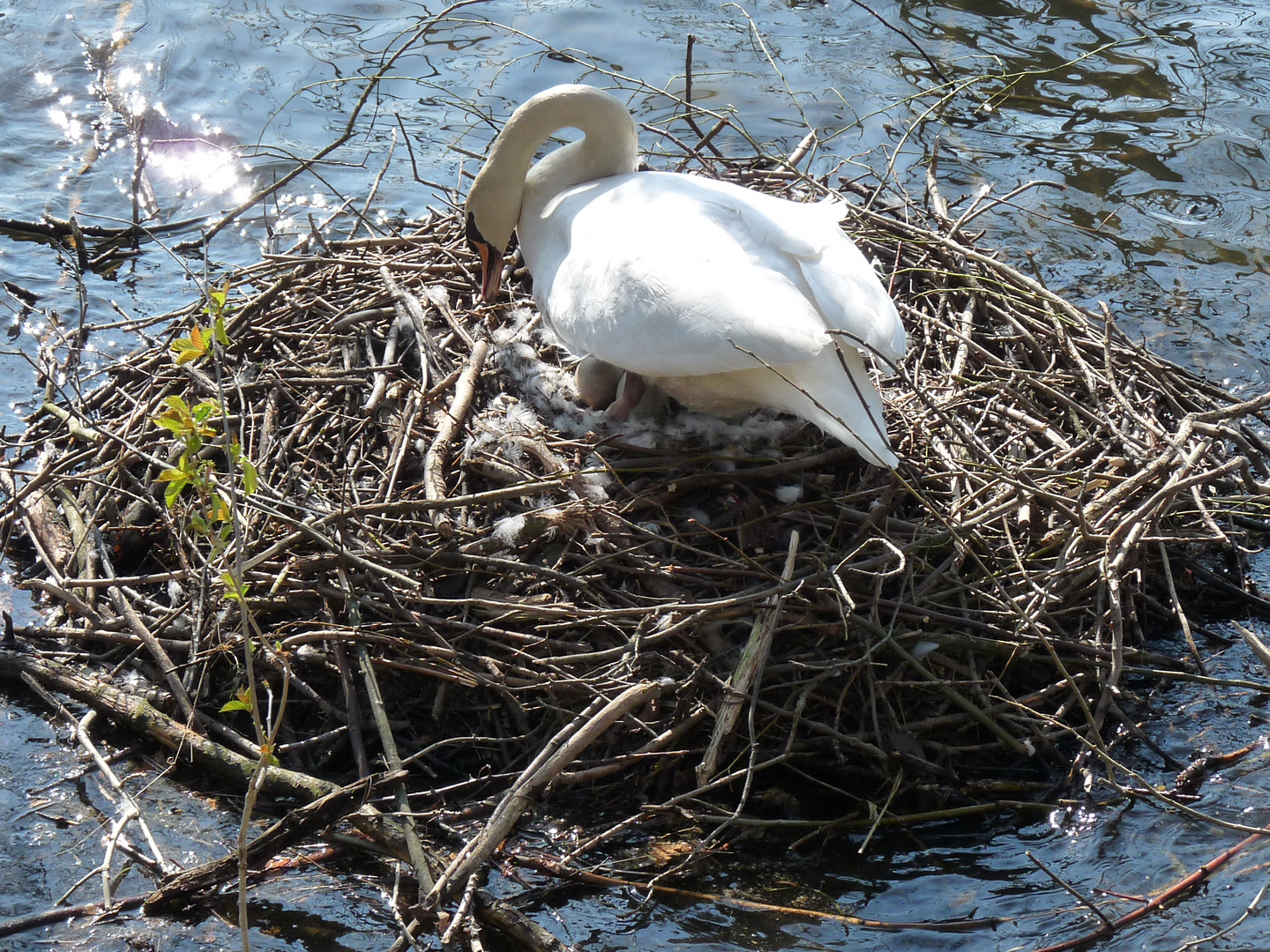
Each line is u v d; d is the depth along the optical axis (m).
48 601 6.58
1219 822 5.18
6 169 10.72
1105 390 7.14
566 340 6.34
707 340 5.68
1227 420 7.44
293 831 4.91
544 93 6.96
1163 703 6.14
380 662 5.61
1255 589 6.85
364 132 11.14
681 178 6.53
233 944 4.90
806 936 5.01
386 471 6.34
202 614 5.80
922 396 6.62
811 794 5.61
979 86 11.80
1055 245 10.00
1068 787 5.65
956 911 5.12
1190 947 4.89
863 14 13.02
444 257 8.02
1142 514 5.96
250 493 4.27
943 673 5.82
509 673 5.65
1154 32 12.80
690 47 9.06
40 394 8.30
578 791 5.53
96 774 5.64
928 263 7.98
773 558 5.98
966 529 5.95
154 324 8.98
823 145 11.03
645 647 5.64
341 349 7.22
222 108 11.45
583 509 5.85
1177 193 10.58
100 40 12.35
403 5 13.08
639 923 5.03
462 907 4.68
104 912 5.00
